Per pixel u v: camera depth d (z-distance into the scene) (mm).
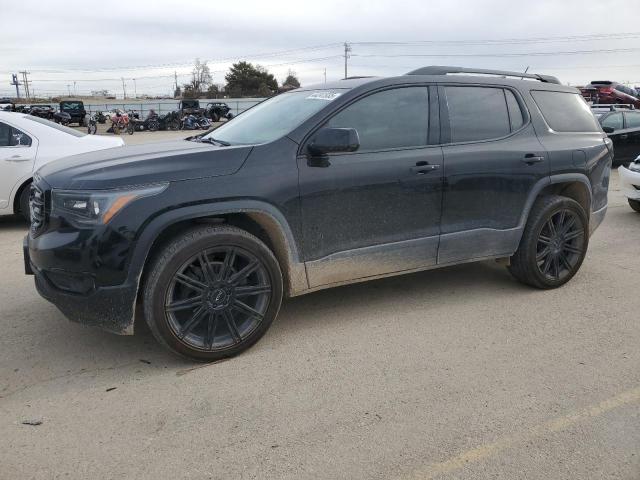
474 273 5488
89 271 3283
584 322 4273
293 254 3783
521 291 4973
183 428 2883
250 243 3578
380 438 2791
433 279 5305
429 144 4242
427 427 2883
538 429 2865
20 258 6012
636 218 8305
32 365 3566
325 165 3791
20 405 3100
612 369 3516
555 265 5000
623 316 4395
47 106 47438
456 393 3217
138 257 3305
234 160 3572
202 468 2572
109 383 3344
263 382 3354
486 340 3945
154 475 2527
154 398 3174
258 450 2701
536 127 4828
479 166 4402
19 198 7246
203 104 60531
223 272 3543
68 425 2908
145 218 3289
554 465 2590
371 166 3949
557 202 4824
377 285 5125
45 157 7262
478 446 2727
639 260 5988
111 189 3283
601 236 7137
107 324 3383
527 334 4047
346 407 3074
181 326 3496
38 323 4215
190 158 3506
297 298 4789
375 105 4070
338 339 3963
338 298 4785
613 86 26609
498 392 3229
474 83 4562
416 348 3814
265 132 4031
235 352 3658
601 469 2564
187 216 3387
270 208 3613
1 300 4688
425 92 4305
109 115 49625
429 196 4215
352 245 3990
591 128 5301
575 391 3242
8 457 2646
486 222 4543
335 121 3904
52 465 2592
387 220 4086
